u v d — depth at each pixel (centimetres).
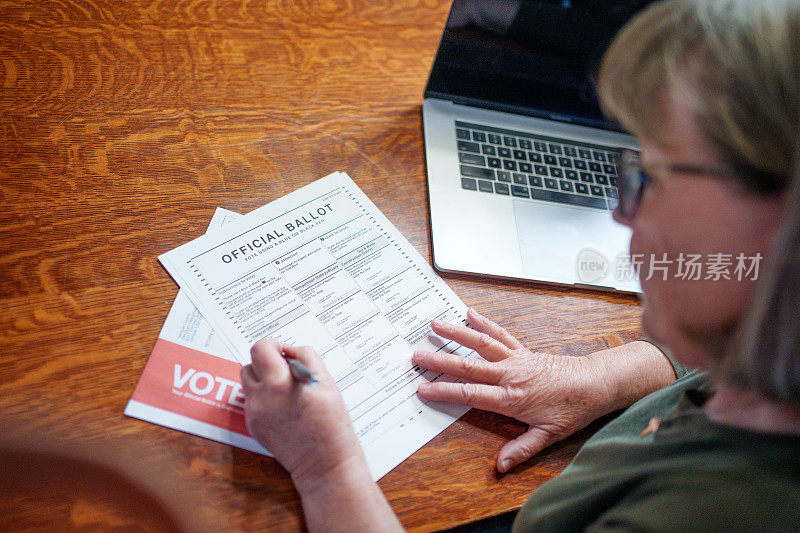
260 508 58
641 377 72
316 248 77
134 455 59
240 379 65
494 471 65
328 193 82
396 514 60
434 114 93
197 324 68
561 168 92
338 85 95
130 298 68
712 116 37
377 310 73
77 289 68
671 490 43
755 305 37
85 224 73
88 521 55
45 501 56
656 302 47
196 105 87
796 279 34
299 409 58
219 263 73
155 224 74
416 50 103
